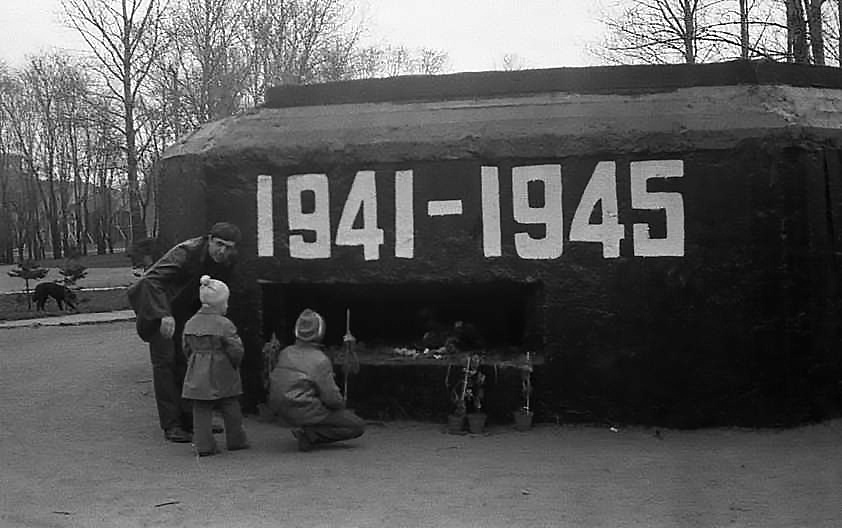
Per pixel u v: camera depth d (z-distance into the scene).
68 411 8.90
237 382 7.10
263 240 8.27
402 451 6.97
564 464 6.48
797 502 5.46
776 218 7.44
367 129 8.21
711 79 7.97
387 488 5.87
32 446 7.43
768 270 7.45
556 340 7.75
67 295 23.95
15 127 58.56
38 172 61.47
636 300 7.63
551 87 8.24
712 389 7.53
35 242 62.03
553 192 7.75
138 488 6.04
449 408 7.87
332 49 35.25
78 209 62.97
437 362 8.00
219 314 7.05
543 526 5.03
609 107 7.92
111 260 52.91
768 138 7.44
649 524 5.05
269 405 7.32
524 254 7.80
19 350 13.98
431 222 7.97
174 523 5.22
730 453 6.75
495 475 6.18
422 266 7.98
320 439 7.04
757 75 7.87
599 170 7.68
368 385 8.05
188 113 32.75
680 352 7.57
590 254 7.70
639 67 8.08
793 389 7.44
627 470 6.28
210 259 7.76
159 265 7.57
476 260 7.89
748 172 7.47
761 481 5.95
